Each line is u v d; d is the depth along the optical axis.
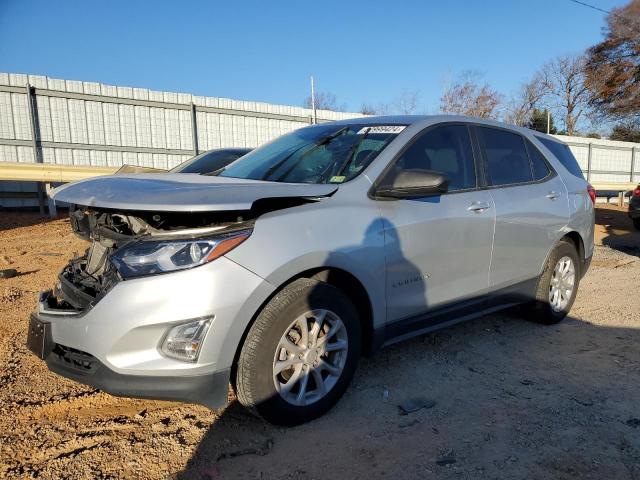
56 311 2.81
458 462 2.61
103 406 3.16
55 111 13.37
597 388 3.45
